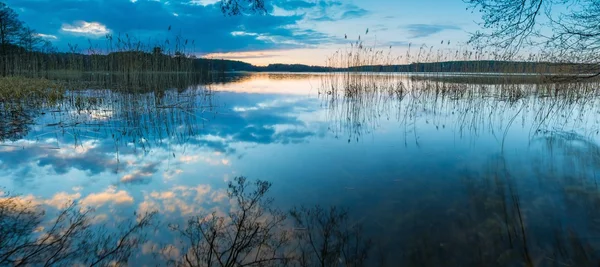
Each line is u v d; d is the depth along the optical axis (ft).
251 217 9.45
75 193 11.25
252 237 8.34
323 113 29.37
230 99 40.47
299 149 16.96
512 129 20.99
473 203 10.11
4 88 31.42
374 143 17.97
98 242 8.13
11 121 22.58
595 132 19.40
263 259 7.48
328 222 9.08
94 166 14.24
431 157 15.14
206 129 22.35
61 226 8.91
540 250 7.63
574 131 19.86
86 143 18.22
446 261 7.34
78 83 41.60
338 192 11.21
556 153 15.11
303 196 10.94
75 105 29.32
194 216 9.55
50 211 9.81
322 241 8.20
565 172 12.51
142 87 33.73
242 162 14.80
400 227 8.79
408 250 7.78
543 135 19.02
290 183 12.16
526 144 17.01
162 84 35.53
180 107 30.81
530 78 31.76
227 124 24.20
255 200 10.61
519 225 8.71
